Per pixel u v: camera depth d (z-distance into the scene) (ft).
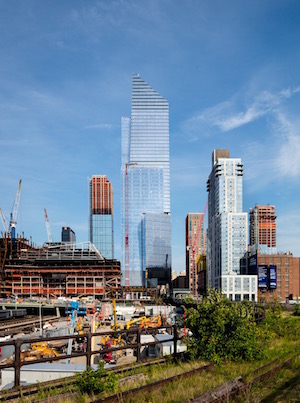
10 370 82.33
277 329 62.95
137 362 38.75
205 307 43.88
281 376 32.01
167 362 39.96
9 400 26.76
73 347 230.07
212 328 41.86
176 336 43.75
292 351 43.60
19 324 417.08
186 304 46.78
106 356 169.99
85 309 608.60
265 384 29.73
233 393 26.48
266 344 48.24
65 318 552.00
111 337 254.88
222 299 46.26
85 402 25.27
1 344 29.17
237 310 45.01
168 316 449.48
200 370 34.55
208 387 28.50
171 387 28.32
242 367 36.09
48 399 25.71
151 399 25.77
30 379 66.80
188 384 29.27
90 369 29.84
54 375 66.74
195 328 43.47
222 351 40.73
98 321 429.79
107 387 28.30
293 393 27.14
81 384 28.40
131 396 25.61
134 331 38.68
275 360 38.47
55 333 265.13
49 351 195.31
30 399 26.45
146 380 30.86
